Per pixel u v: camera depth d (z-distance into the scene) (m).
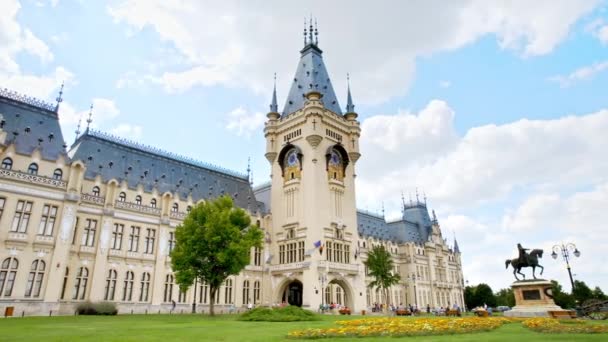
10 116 51.16
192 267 45.94
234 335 21.25
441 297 125.88
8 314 42.19
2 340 18.72
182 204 67.31
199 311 63.53
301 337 19.56
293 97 87.12
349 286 74.06
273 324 31.17
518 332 21.77
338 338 19.39
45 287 46.09
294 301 77.88
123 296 55.59
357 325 27.12
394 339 18.34
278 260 76.12
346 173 81.31
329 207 74.94
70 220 49.88
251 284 73.56
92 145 62.56
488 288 142.25
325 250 71.25
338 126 82.75
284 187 79.19
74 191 51.06
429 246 127.31
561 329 21.50
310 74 86.88
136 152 69.00
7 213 45.25
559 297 105.31
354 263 76.50
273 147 83.81
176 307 60.84
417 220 135.12
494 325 25.23
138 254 58.50
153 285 58.88
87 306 49.66
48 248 47.47
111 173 61.38
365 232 113.56
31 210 47.19
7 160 47.81
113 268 55.53
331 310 65.38
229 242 46.59
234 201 79.75
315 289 66.94
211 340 18.61
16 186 46.50
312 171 74.00
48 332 23.61
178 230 48.72
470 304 143.75
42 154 50.62
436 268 128.12
